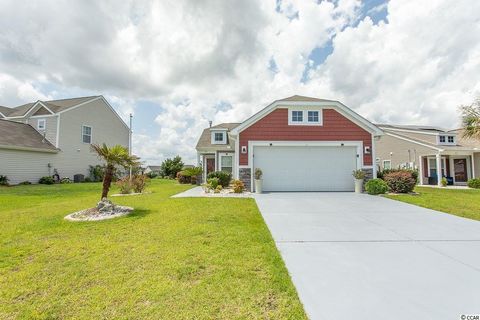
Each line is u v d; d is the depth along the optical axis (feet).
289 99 43.06
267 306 8.43
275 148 42.22
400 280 10.27
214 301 8.67
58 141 65.82
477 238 15.85
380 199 32.63
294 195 36.83
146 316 7.88
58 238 15.72
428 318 7.82
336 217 21.83
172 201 30.30
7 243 14.80
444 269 11.32
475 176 68.03
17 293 9.29
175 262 11.84
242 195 37.04
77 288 9.62
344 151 42.27
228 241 14.85
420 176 70.08
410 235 16.48
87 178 72.59
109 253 13.06
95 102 77.36
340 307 8.38
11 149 55.72
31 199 34.30
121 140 88.38
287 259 12.46
